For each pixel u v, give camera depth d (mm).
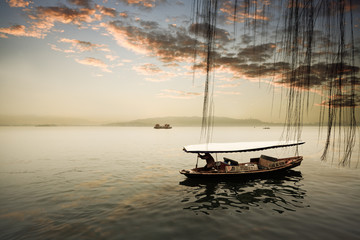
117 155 26859
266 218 8844
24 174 16688
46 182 14352
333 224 8289
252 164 14914
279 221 8570
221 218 8875
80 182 14289
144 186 13242
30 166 19828
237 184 13500
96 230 8016
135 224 8445
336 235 7527
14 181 14656
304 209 9680
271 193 11797
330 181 14188
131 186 13258
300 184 13453
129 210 9695
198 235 7648
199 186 13141
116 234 7742
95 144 42969
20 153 28484
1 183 14164
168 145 40938
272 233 7711
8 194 11945
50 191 12406
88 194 11859
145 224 8438
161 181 14359
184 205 10234
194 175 13695
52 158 24344
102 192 12148
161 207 10016
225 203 10430
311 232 7738
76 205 10312
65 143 45219
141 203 10508
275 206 10031
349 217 8852
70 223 8547
